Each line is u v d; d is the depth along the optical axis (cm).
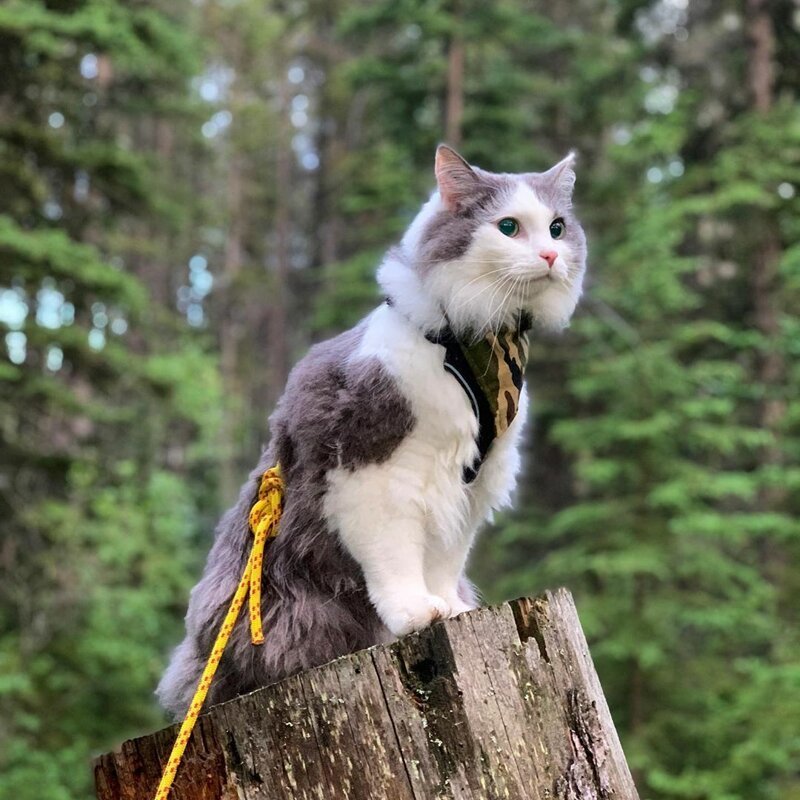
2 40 261
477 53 421
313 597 106
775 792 261
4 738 273
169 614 353
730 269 382
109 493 330
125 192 297
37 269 249
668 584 314
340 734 91
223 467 553
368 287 388
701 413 298
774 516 290
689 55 396
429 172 414
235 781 91
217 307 768
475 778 90
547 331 116
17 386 254
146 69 302
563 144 479
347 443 102
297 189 848
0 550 276
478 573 396
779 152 334
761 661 290
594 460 317
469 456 103
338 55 697
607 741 96
